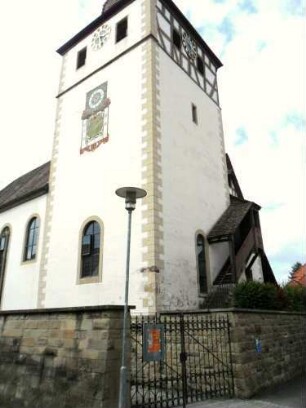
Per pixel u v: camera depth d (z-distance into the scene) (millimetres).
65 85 18281
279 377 9719
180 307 11906
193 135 16062
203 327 8289
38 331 7391
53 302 14117
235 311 8633
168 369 9086
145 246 11797
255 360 8836
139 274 11609
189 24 18156
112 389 5906
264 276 18422
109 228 13219
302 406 7371
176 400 7508
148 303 11078
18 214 18578
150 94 14000
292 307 12195
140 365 8742
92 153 15195
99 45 17391
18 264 17203
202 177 15797
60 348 6801
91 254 13562
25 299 15953
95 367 6055
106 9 18734
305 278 26859
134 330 7555
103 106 15633
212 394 8062
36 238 16906
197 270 13398
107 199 13758
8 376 7684
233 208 16625
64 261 14414
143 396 6512
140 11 16141
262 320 9766
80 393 6137
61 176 16250
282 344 10484
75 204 15008
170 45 16406
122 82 15344
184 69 17031
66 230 14938
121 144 14156
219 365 8477
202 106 17734
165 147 13750
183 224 13430
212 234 14805
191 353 9055
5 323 8273
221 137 18766
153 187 12469
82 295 13102
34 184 20562
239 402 7570
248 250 15219
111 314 6238
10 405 7348
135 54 15398
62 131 17219
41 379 6938
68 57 19000
